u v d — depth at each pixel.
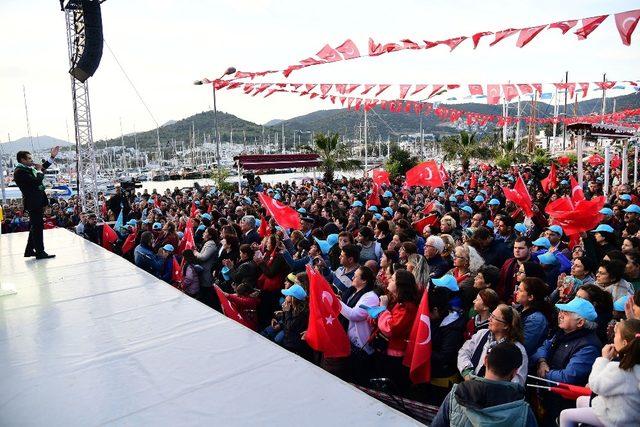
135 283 6.13
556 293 5.62
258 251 7.75
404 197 18.30
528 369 4.16
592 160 34.31
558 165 33.12
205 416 2.85
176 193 25.86
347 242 7.70
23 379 3.42
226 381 3.27
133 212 17.27
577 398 3.68
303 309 5.56
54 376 3.46
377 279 6.54
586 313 3.93
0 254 8.62
